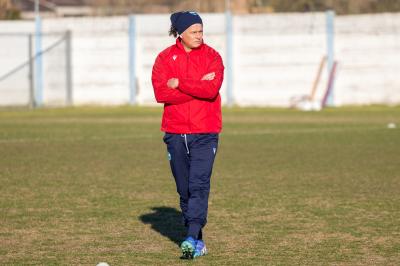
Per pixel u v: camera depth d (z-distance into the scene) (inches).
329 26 4271.7
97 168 1823.3
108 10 6166.3
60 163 1918.1
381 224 1141.7
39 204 1330.0
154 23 4448.8
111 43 4471.0
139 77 4483.3
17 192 1462.8
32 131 2859.3
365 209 1266.0
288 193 1437.0
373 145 2299.5
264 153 2121.1
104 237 1065.5
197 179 931.3
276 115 3690.9
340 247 993.5
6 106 4443.9
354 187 1504.7
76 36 4495.6
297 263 909.2
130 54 4463.6
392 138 2511.1
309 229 1108.5
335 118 3464.6
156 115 3745.1
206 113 933.2
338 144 2337.6
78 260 929.5
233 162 1925.4
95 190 1485.0
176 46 949.8
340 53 4271.7
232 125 3093.0
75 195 1424.7
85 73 4503.0
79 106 4475.9
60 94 4512.8
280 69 4333.2
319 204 1316.4
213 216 1211.9
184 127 932.0
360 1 5216.5
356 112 3843.5
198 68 939.3
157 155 2094.0
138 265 901.8
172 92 920.3
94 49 4488.2
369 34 4234.7
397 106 4205.2
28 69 4488.2
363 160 1942.7
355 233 1079.0
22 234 1085.1
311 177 1649.9
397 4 5103.3
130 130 2891.2
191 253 911.0
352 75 4271.7
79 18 4488.2
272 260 924.0
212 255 952.3
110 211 1263.5
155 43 4456.2
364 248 986.7
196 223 926.4
